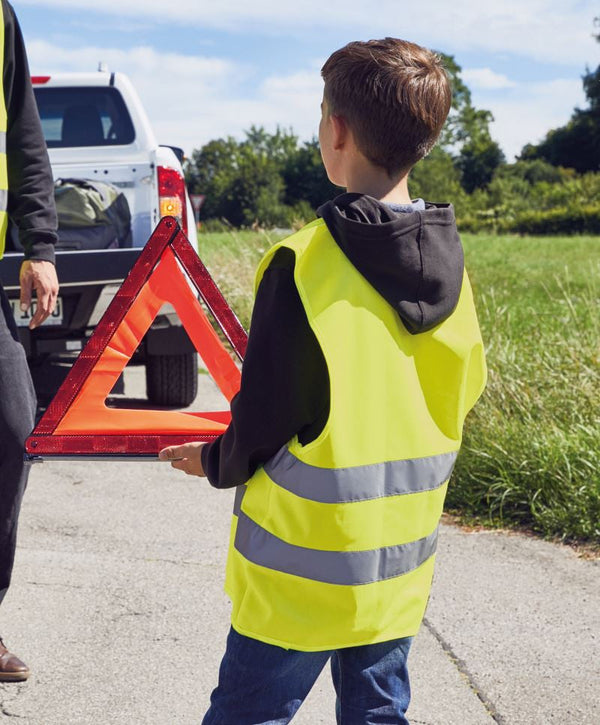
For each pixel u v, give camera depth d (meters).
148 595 3.64
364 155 1.76
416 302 1.71
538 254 25.83
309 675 1.81
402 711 1.87
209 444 1.87
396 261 1.67
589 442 4.79
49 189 2.97
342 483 1.66
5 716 2.77
